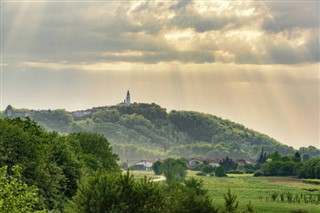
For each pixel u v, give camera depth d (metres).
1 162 97.00
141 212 80.81
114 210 79.69
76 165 123.75
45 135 121.00
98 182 82.31
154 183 83.75
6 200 54.47
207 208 80.06
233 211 82.06
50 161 111.06
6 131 100.75
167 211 80.25
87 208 81.06
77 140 158.88
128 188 81.94
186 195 80.69
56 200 105.62
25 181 98.19
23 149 100.56
